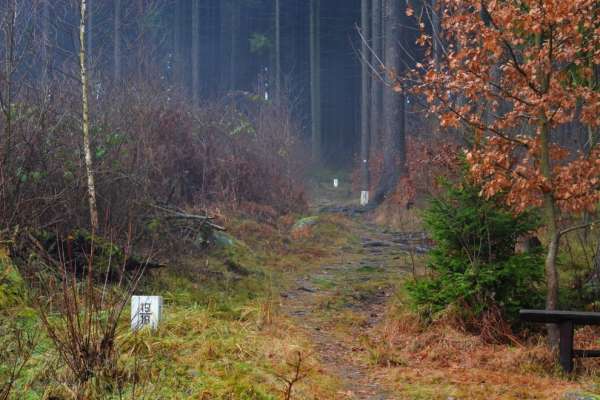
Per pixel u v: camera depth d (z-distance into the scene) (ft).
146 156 47.14
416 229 71.92
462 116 31.07
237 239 56.24
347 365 30.07
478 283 33.88
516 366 29.45
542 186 30.45
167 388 22.89
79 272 34.30
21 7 35.76
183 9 198.39
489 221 34.94
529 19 28.73
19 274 29.50
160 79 63.16
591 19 29.63
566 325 28.50
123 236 38.42
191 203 62.64
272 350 28.94
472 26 30.53
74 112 41.75
